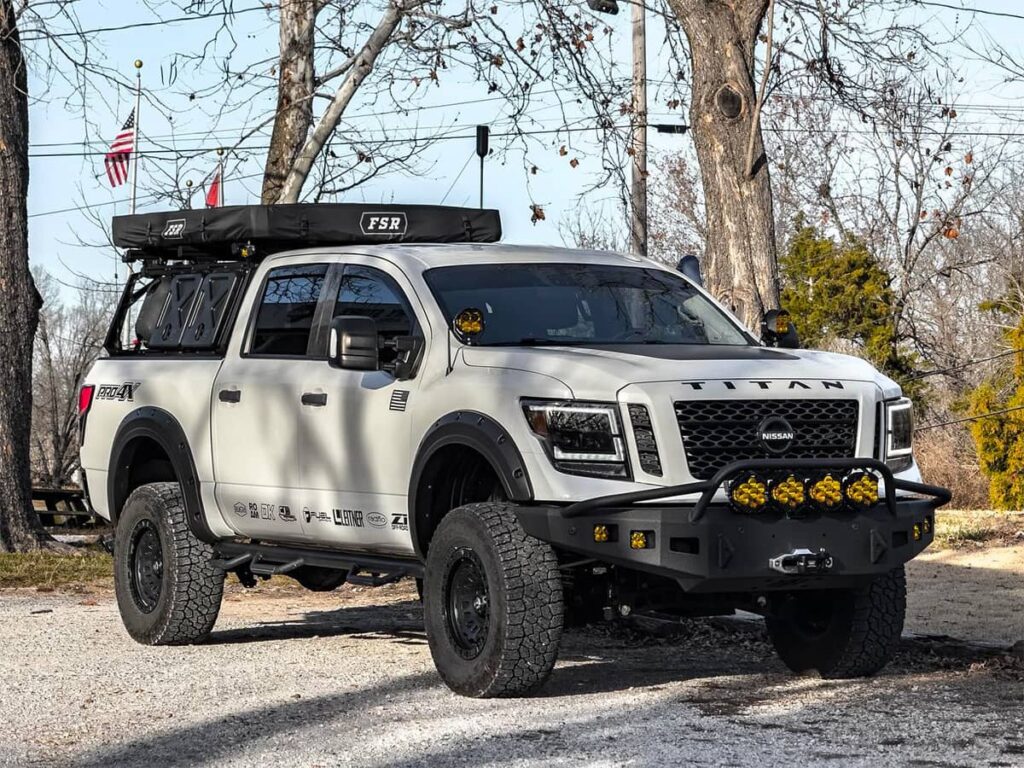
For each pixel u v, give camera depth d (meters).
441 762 6.47
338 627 11.90
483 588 8.05
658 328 9.12
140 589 10.79
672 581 8.43
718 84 15.05
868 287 45.59
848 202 49.00
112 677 9.04
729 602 8.73
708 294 9.83
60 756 6.76
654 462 7.68
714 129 15.02
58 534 26.44
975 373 46.69
